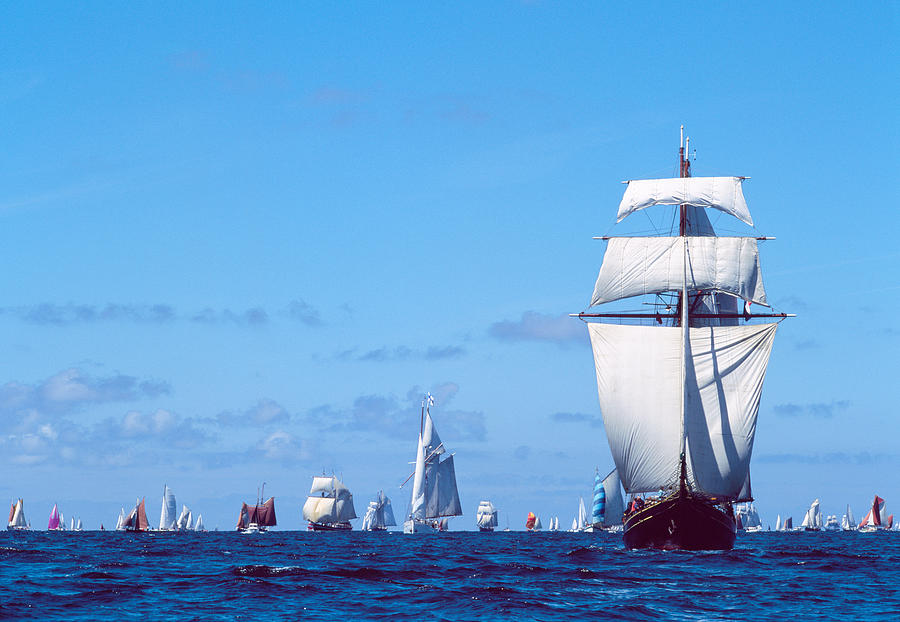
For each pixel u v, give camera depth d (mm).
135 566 120000
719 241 162125
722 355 150125
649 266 162375
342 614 72188
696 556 136875
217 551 178375
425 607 75688
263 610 74125
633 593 86312
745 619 72125
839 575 109938
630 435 152250
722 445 148625
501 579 98625
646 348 152125
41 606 75125
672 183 168500
